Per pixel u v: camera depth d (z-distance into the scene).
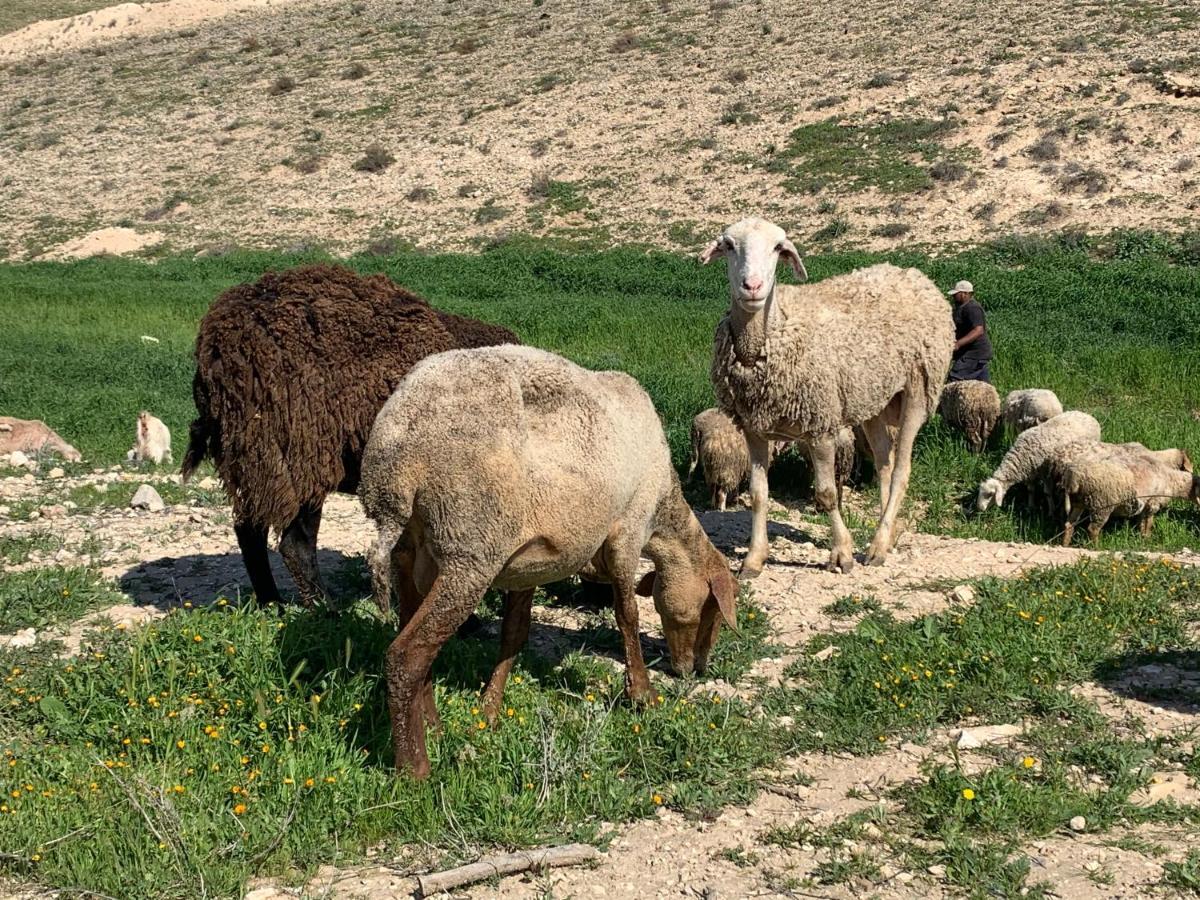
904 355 8.20
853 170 33.25
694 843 4.53
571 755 5.00
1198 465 11.66
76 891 4.06
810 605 7.44
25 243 38.84
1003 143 32.38
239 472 6.28
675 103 41.47
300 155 43.44
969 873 4.23
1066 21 40.22
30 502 9.89
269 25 67.06
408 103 47.50
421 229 36.22
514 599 5.46
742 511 10.29
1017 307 21.38
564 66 48.31
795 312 7.71
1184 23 37.03
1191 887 4.13
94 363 18.38
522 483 4.82
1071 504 10.27
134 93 55.62
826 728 5.55
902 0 48.06
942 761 5.16
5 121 54.19
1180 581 7.52
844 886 4.21
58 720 5.29
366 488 4.85
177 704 5.29
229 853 4.30
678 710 5.46
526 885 4.21
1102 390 14.91
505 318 21.50
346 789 4.67
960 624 6.66
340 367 6.29
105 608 7.16
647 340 18.80
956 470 11.77
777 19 49.25
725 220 32.50
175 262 34.44
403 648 4.70
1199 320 18.64
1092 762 5.12
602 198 35.81
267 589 6.99
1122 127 31.28
